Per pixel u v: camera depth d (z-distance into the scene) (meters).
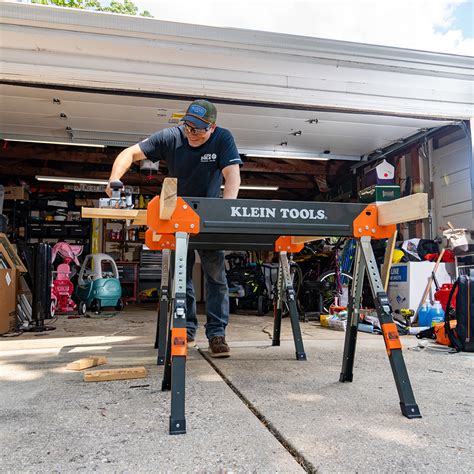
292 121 4.81
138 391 1.53
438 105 4.30
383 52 3.90
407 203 1.34
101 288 5.88
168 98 3.81
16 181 7.97
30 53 3.40
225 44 3.59
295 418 1.21
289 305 2.25
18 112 4.64
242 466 0.90
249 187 8.40
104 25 3.33
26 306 4.02
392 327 1.33
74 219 8.55
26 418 1.22
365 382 1.64
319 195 8.88
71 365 1.94
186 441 1.04
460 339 2.53
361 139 5.53
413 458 0.94
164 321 2.13
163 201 1.23
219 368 1.91
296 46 3.71
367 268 1.45
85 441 1.04
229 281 5.89
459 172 4.96
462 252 4.22
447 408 1.32
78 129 5.18
